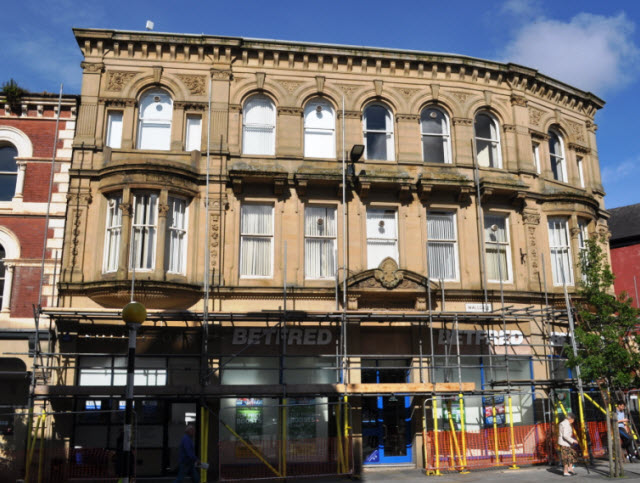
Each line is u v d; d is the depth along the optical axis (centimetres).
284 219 1856
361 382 1789
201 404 1506
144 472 1633
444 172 1997
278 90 1958
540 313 1972
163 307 1714
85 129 1831
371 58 2025
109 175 1764
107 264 1747
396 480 1498
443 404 1817
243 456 1508
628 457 1772
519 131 2120
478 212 1981
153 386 1495
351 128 1972
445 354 1731
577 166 2305
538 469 1623
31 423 1445
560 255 2088
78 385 1602
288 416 1730
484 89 2114
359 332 1805
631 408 2045
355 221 1891
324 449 1550
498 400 1902
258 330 1742
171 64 1920
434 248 1959
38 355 1539
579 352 1535
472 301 1906
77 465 1474
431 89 2055
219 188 1834
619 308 1523
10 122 1844
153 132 1902
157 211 1753
